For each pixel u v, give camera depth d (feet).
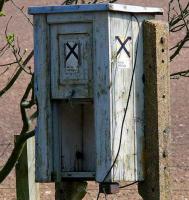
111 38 32.86
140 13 33.78
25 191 42.34
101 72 32.99
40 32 33.94
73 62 33.47
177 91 96.53
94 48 33.06
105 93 32.96
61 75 33.81
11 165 38.96
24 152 42.22
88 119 34.91
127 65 33.42
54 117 34.37
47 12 33.60
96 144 33.27
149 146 33.73
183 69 103.04
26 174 42.27
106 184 33.40
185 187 61.11
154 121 33.53
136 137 33.71
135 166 33.68
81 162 35.01
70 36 33.53
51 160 34.55
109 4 32.53
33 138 42.34
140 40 33.73
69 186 36.88
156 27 33.30
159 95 33.40
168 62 33.60
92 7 32.81
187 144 75.72
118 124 33.24
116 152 33.17
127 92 33.42
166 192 33.65
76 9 33.06
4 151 70.03
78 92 33.50
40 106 34.30
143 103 33.81
